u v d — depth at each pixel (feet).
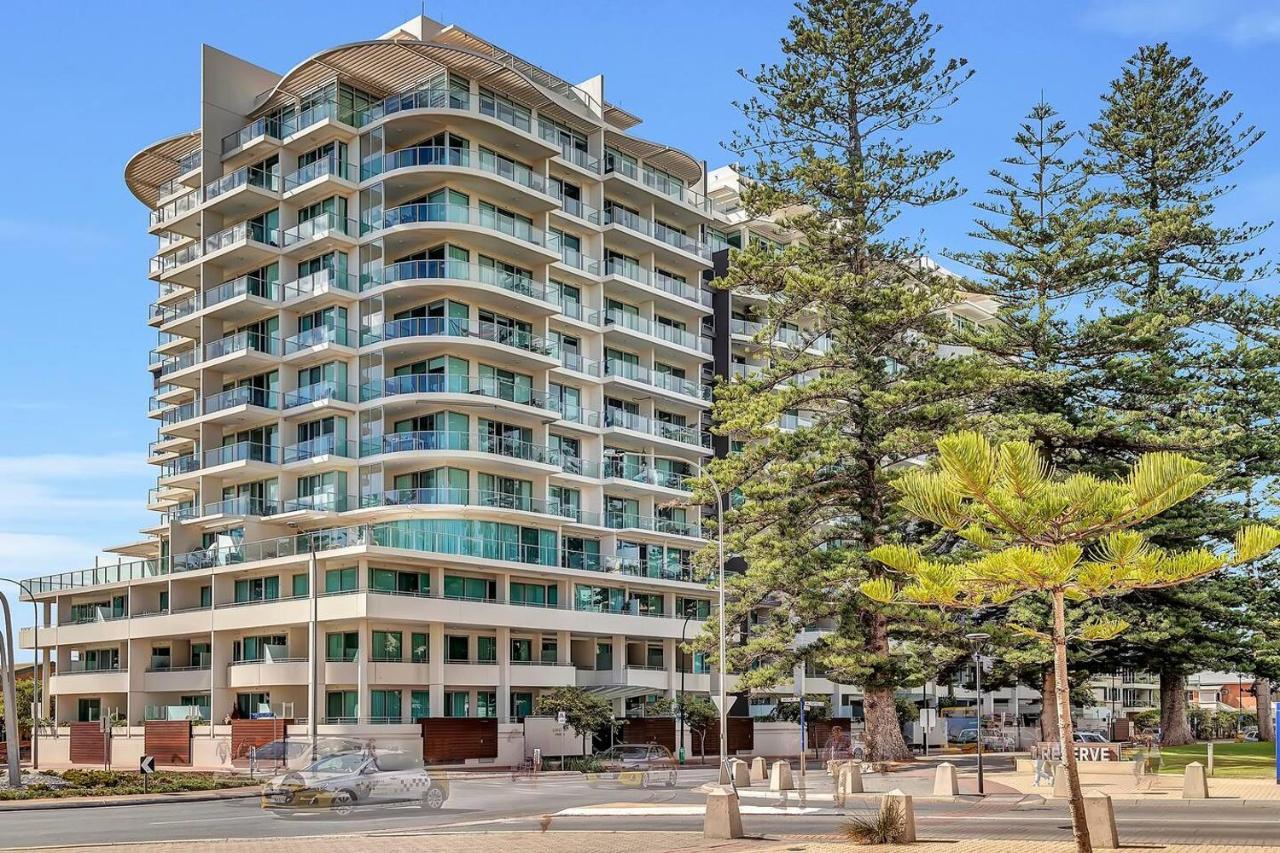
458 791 130.82
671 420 272.92
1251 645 166.81
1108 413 169.07
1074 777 49.98
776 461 165.07
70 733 212.84
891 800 67.77
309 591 209.67
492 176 221.46
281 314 230.27
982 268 181.98
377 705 200.64
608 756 179.11
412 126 223.71
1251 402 175.32
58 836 84.17
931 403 161.17
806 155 174.60
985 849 61.52
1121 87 196.54
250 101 246.47
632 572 246.68
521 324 233.55
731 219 293.64
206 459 232.53
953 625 154.92
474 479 220.02
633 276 260.21
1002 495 48.85
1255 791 107.96
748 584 158.10
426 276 217.56
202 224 237.86
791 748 229.04
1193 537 166.09
